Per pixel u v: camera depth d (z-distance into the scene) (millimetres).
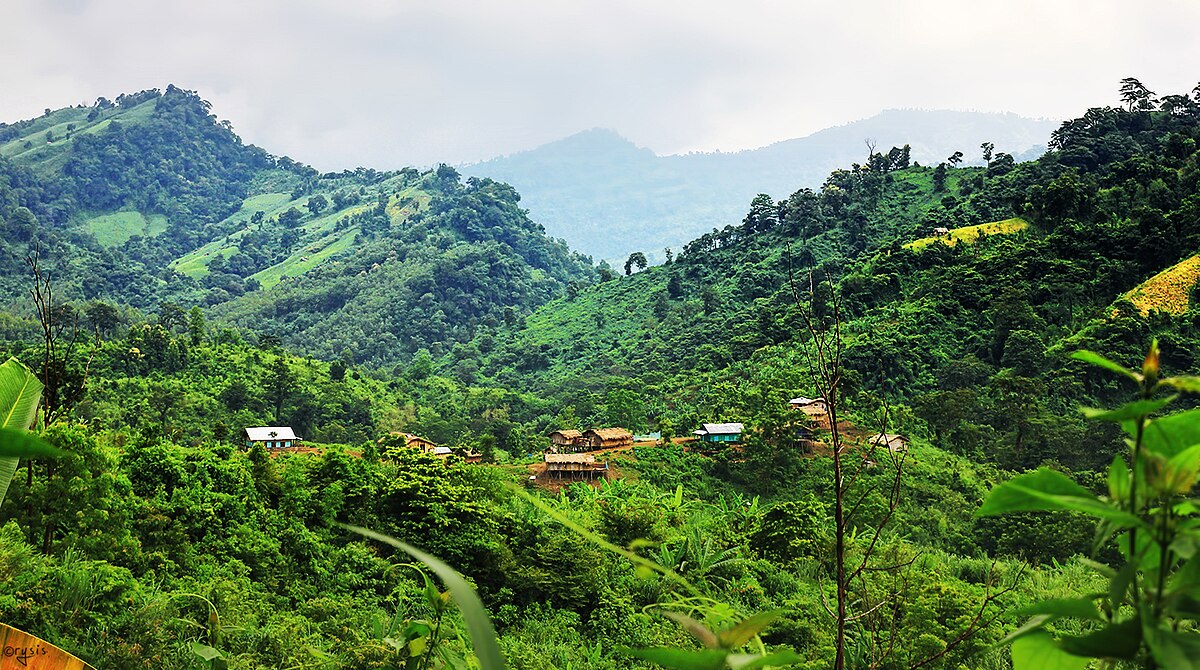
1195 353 72000
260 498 31375
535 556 31750
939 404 65688
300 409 85000
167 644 14125
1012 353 80812
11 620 13742
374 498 33812
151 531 23453
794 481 58375
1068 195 106375
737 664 1286
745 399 77250
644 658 1311
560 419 90812
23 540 17625
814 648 13594
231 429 70812
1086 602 1392
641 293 157125
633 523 33000
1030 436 62531
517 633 26984
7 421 3783
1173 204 104625
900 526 42719
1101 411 1305
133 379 80250
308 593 26781
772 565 32781
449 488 33688
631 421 82625
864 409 65750
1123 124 139750
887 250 111938
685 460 63688
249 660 15961
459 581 1193
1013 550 38312
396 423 90812
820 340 3641
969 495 51062
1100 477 47469
